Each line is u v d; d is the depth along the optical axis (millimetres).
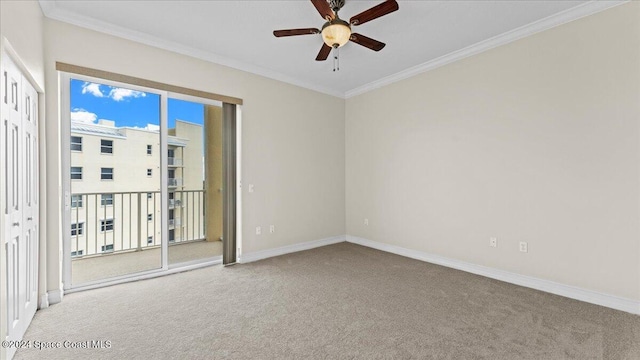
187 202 3893
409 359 1736
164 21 2736
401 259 3891
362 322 2186
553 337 1967
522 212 2922
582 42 2525
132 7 2508
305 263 3699
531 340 1933
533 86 2832
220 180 4164
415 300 2576
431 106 3730
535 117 2822
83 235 3285
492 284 2957
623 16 2324
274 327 2109
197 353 1798
